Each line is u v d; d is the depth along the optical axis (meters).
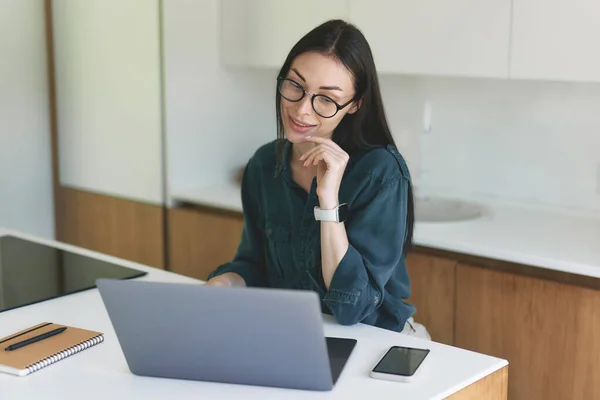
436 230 2.79
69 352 1.60
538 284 2.46
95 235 3.82
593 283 2.39
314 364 1.41
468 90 3.26
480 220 2.94
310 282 1.93
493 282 2.55
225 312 1.39
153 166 3.52
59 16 3.71
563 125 3.03
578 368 2.41
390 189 1.86
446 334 2.68
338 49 1.78
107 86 3.61
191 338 1.44
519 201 3.19
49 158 3.88
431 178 3.43
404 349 1.61
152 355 1.48
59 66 3.76
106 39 3.57
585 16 2.48
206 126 3.56
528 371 2.52
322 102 1.80
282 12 3.23
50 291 1.99
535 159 3.12
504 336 2.55
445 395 1.44
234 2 3.44
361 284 1.76
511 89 3.14
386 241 1.84
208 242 3.36
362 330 1.75
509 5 2.63
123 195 3.67
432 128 3.39
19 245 2.45
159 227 3.54
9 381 1.49
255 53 3.38
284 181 1.99
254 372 1.45
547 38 2.56
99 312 1.86
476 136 3.27
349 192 1.89
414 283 2.73
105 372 1.53
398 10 2.89
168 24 3.36
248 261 2.12
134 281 1.43
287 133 1.84
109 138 3.66
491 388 1.56
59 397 1.42
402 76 3.41
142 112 3.51
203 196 3.43
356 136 1.91
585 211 3.02
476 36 2.72
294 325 1.37
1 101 3.65
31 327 1.75
